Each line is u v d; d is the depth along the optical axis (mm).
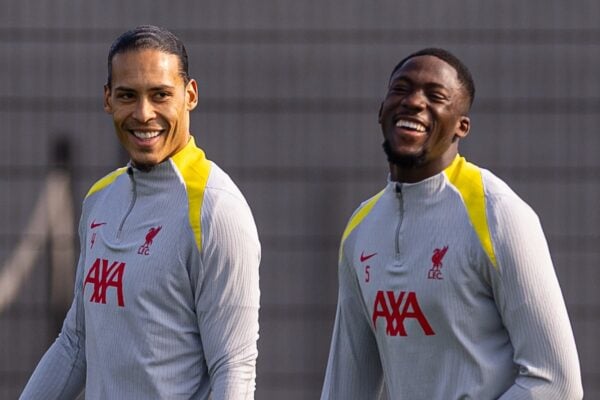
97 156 32500
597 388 31984
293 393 32219
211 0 33406
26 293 31625
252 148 32938
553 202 32531
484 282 13586
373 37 33219
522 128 32906
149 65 14336
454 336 13664
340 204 32781
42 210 32188
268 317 32406
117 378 14547
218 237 14250
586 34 33000
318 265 32531
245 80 33125
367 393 15234
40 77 32812
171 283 14305
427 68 13922
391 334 14062
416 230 13953
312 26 33281
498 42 33062
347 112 33031
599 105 32844
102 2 33156
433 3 33250
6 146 32562
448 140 13977
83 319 15672
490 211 13547
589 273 32312
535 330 13352
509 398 13469
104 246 14805
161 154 14523
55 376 15766
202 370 14648
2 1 32875
